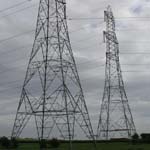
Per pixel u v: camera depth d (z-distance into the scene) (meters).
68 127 70.88
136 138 119.88
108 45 116.31
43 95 72.19
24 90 76.50
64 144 117.75
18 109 76.81
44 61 74.19
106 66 116.25
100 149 87.62
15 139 90.44
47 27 76.50
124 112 130.00
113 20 132.75
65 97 71.94
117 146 103.94
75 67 78.56
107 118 118.75
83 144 120.81
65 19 80.62
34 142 139.50
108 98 117.38
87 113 78.50
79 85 78.69
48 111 71.50
